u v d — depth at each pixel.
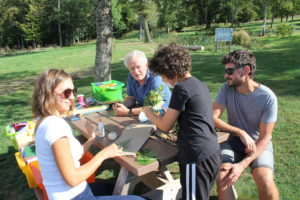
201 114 1.85
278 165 3.20
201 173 1.86
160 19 36.16
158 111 2.42
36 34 40.00
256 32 25.53
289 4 26.66
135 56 2.89
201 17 42.62
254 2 36.22
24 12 40.19
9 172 3.49
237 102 2.48
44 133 1.59
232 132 2.38
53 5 41.19
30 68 13.96
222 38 13.13
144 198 1.98
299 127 4.11
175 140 2.17
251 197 2.72
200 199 1.89
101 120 2.79
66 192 1.68
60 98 1.67
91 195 1.84
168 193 2.42
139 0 23.89
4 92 8.57
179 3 35.19
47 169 1.64
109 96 3.44
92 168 1.72
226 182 2.12
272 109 2.32
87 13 42.62
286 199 2.64
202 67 9.55
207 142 1.85
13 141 3.35
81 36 44.59
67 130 1.65
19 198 2.99
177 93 1.84
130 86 3.32
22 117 5.63
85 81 9.11
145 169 1.83
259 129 2.42
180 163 1.92
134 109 2.88
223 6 38.44
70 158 1.59
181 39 19.53
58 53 20.98
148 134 2.27
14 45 42.12
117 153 1.94
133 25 50.38
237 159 2.37
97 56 5.17
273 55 11.58
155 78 2.95
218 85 6.88
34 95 1.68
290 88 6.21
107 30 5.06
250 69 2.31
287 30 20.34
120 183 2.17
